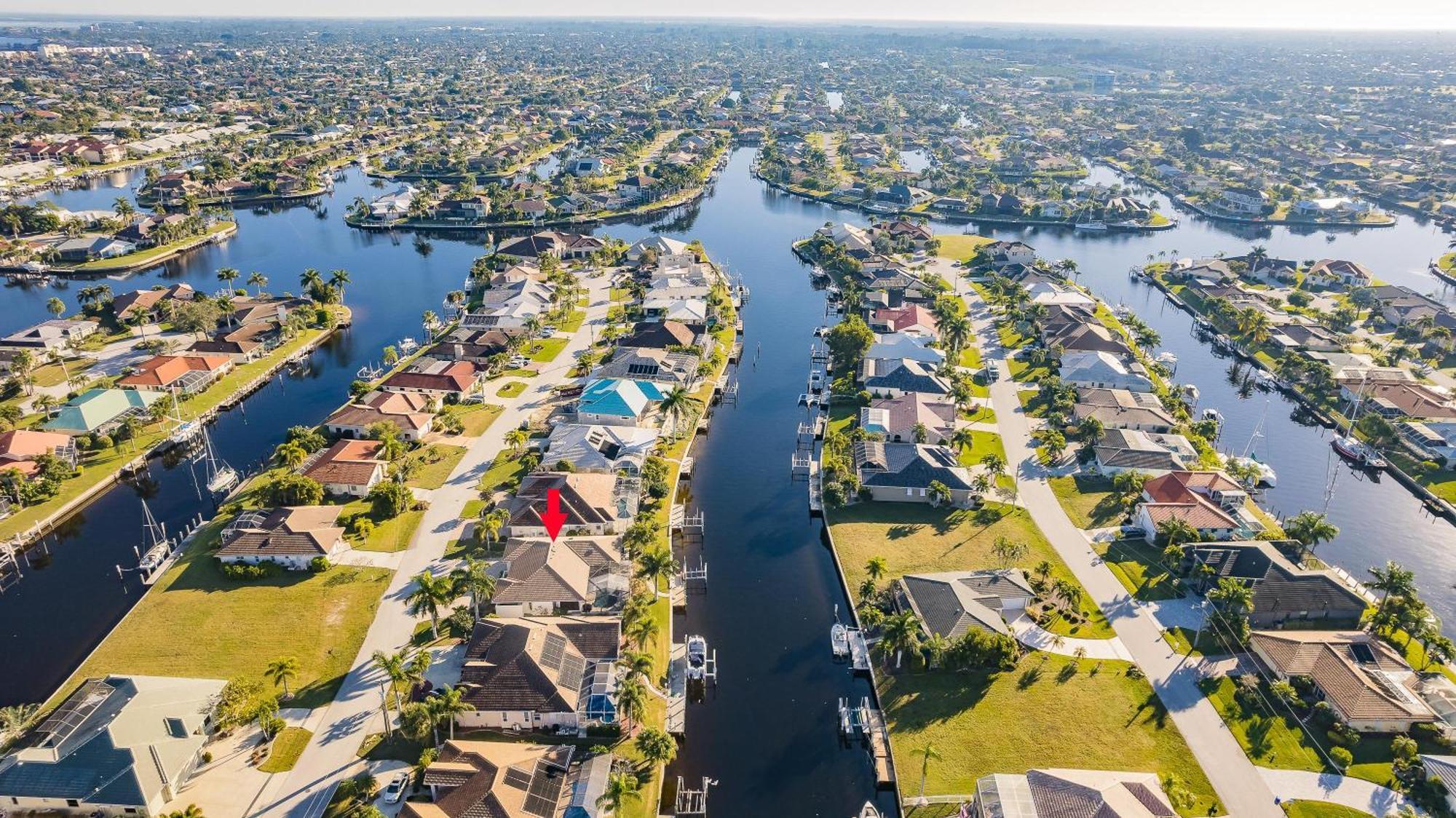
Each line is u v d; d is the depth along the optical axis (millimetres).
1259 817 88125
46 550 136125
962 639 108250
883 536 138375
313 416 182375
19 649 114438
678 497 153875
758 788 96562
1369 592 128500
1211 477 147500
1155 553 132875
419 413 170125
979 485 146000
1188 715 101625
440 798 86812
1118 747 97125
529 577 120438
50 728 93562
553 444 159125
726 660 115250
